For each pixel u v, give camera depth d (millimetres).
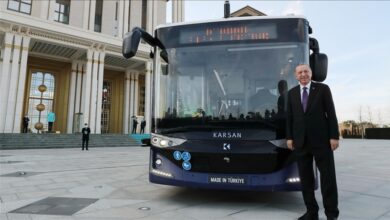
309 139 3820
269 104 4473
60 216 4098
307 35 4785
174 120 4703
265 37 4824
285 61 4660
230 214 4223
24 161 11367
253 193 5570
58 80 29484
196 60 4973
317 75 4508
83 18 27688
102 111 32844
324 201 3779
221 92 4695
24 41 22516
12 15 21656
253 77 4676
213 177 4273
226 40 4957
